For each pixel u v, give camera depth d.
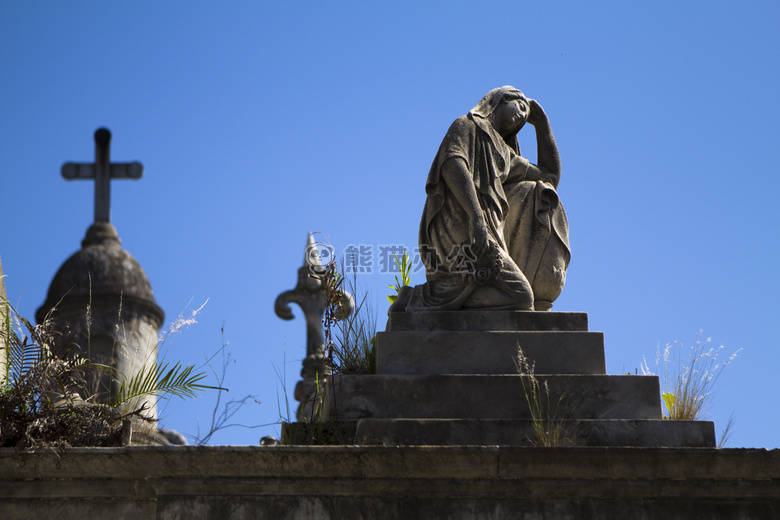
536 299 7.30
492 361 6.77
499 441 6.42
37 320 10.72
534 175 7.67
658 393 6.66
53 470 6.06
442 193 7.24
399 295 7.13
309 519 5.95
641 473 6.00
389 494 6.01
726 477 6.05
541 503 6.03
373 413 6.54
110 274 10.73
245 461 5.92
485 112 7.59
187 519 5.94
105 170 12.46
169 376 6.89
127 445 6.19
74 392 6.66
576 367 6.79
